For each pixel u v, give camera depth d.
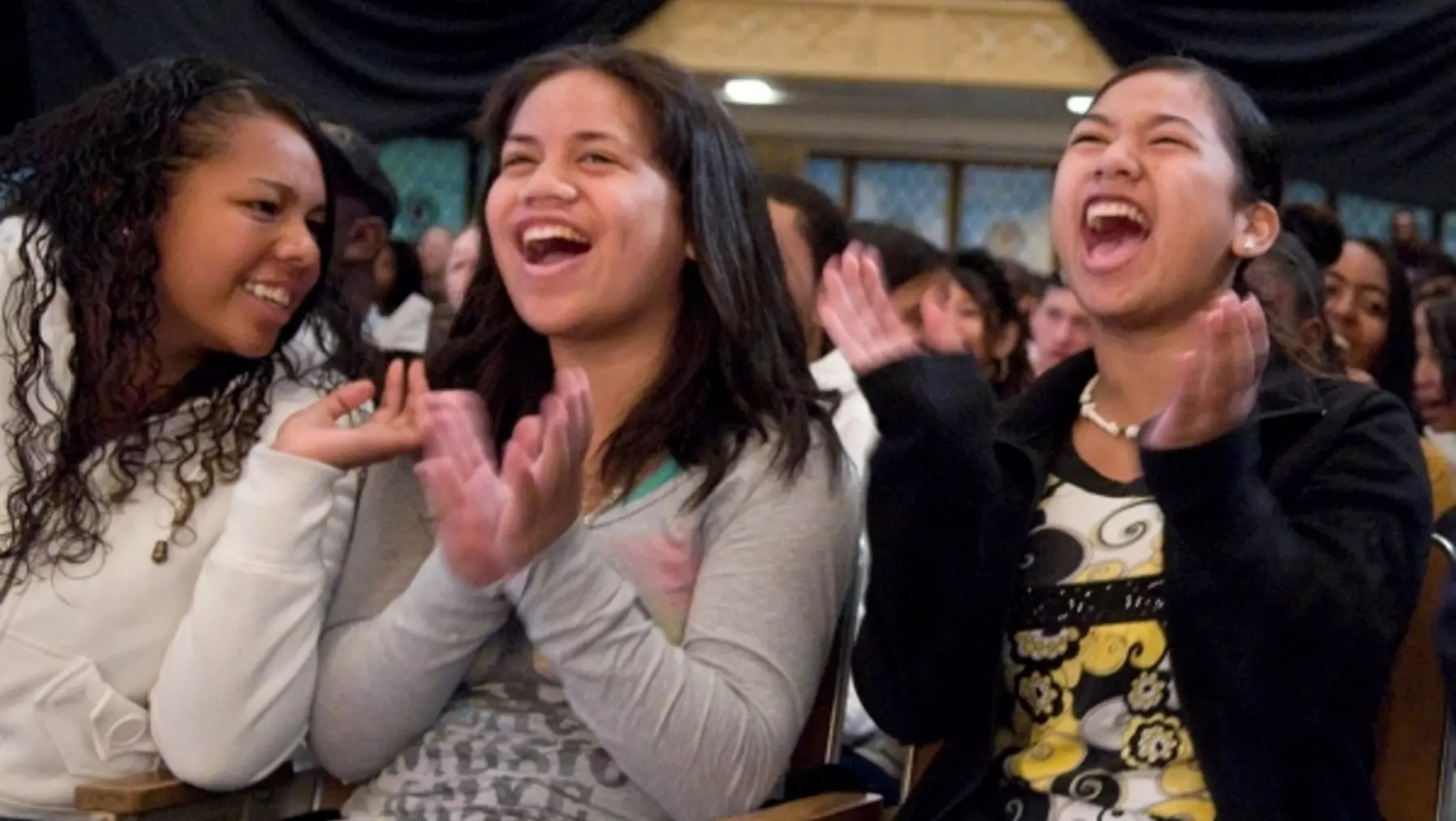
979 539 1.20
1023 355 2.77
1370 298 2.46
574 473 1.11
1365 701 1.16
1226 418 1.03
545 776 1.26
